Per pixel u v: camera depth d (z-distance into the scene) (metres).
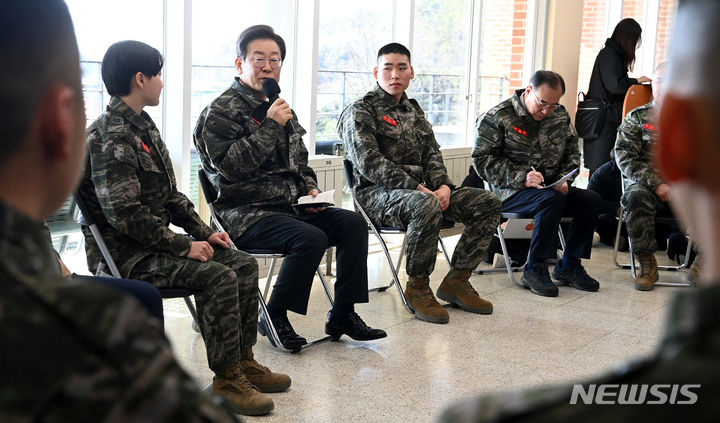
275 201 3.52
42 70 0.58
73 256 4.07
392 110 4.27
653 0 10.34
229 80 4.80
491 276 5.07
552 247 4.66
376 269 5.20
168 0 4.27
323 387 3.09
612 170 5.94
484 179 4.88
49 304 0.50
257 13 4.91
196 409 0.51
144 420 0.49
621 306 4.47
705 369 0.33
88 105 4.02
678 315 0.35
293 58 5.14
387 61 4.22
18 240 0.53
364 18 5.70
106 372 0.49
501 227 4.84
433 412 2.88
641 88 6.49
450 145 6.77
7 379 0.47
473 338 3.79
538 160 4.82
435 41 6.42
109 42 4.07
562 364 3.45
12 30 0.56
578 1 7.55
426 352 3.55
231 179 3.37
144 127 2.86
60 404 0.47
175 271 2.78
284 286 3.39
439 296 4.36
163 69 4.34
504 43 7.11
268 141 3.34
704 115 0.35
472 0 6.73
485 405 0.40
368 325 3.94
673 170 0.37
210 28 4.63
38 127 0.58
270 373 3.04
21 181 0.59
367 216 4.20
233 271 2.83
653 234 4.90
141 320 0.52
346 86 5.64
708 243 0.37
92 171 2.75
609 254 5.89
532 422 0.37
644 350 3.69
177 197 3.06
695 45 0.35
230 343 2.81
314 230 3.37
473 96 6.89
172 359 0.53
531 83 4.79
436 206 3.99
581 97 7.81
